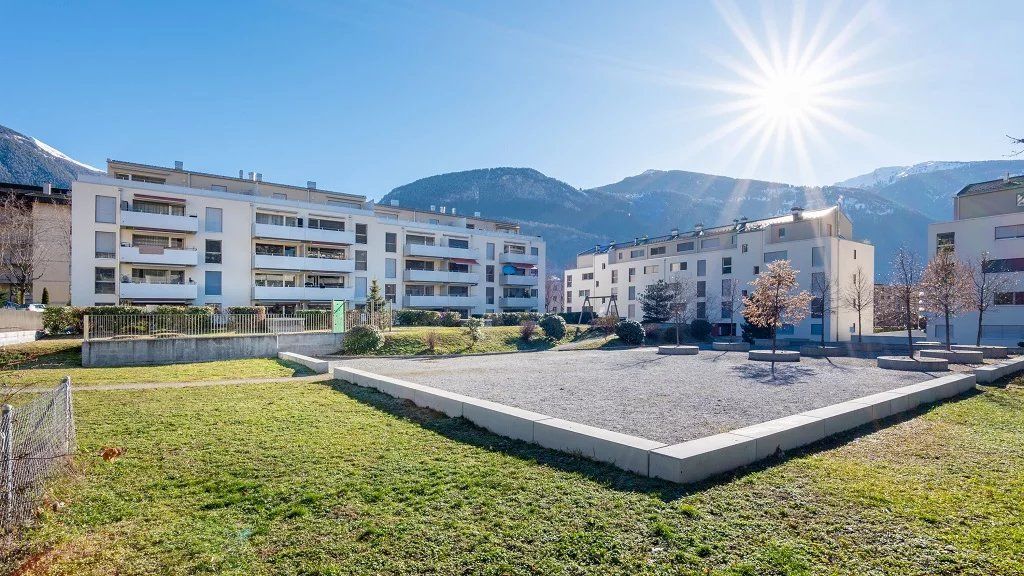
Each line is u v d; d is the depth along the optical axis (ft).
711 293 178.29
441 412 32.83
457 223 195.52
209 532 16.49
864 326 154.51
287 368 58.70
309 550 15.24
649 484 19.77
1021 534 15.69
